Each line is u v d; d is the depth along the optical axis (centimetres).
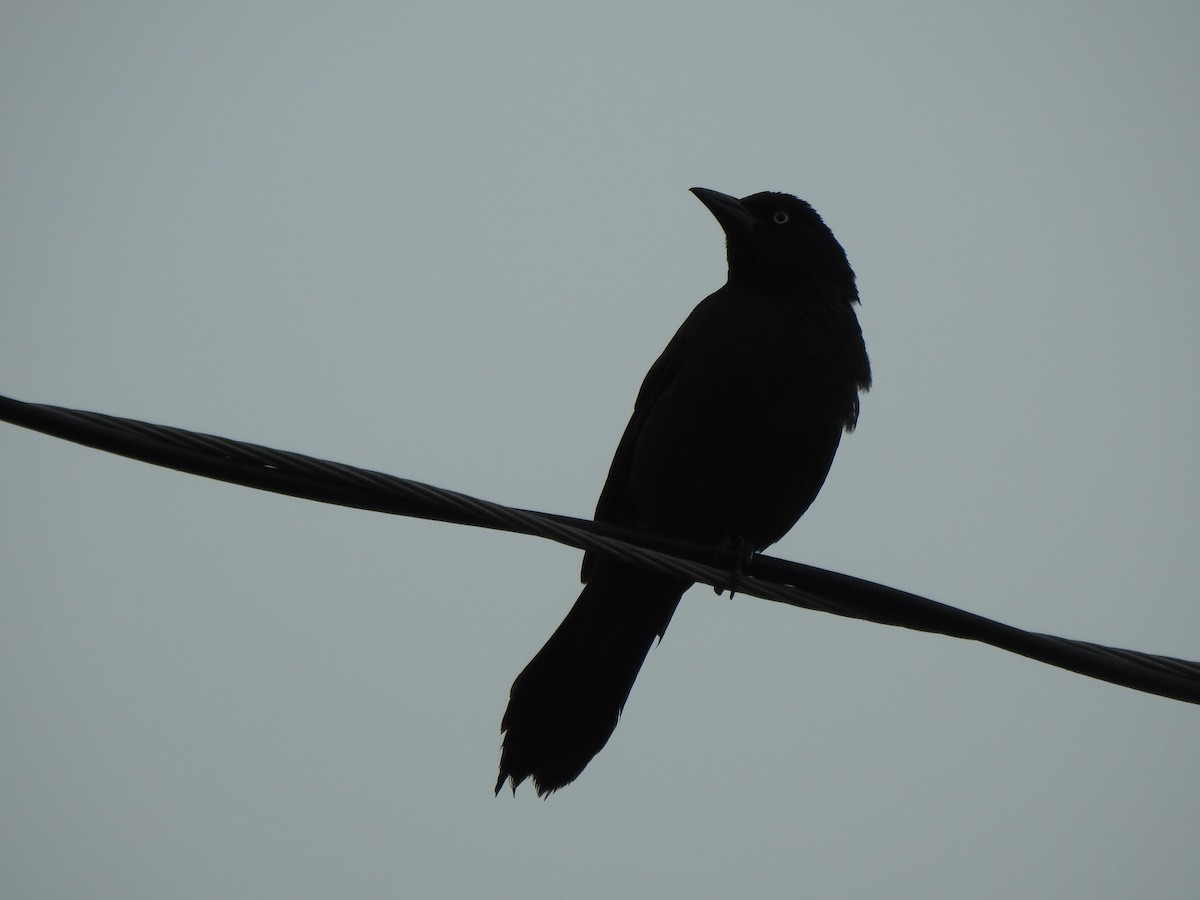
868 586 853
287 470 736
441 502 773
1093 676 809
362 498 754
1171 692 806
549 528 812
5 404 670
